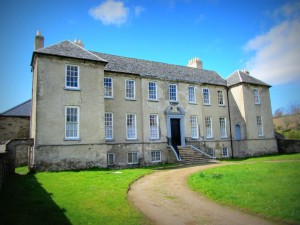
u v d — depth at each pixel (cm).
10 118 2469
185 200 934
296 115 4334
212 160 2369
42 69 1802
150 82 2500
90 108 1941
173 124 2588
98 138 1934
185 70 2967
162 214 775
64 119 1828
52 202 847
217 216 741
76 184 1187
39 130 1725
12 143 1627
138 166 2261
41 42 2212
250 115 2920
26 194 957
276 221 672
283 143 3122
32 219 677
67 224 647
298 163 1766
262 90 3144
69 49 1986
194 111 2728
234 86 3019
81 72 1950
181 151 2422
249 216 725
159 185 1236
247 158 2653
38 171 1677
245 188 1003
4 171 1233
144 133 2361
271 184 1051
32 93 2117
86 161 1858
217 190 1011
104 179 1343
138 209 826
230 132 2989
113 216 720
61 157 1770
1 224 637
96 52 2459
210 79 3022
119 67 2372
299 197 837
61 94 1844
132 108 2350
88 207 802
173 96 2631
